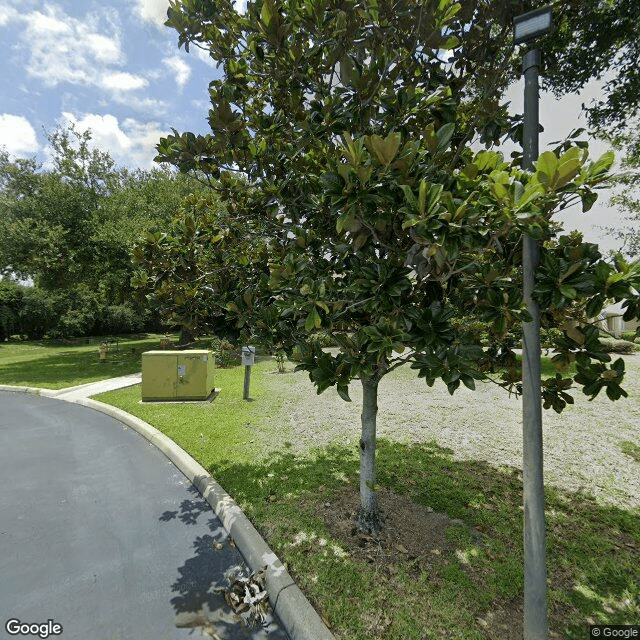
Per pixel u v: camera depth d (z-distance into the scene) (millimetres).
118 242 17109
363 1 2793
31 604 2793
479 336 3115
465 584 2869
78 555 3395
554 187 1731
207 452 5645
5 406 8969
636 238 11023
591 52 3836
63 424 7469
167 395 8945
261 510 3988
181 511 4191
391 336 2215
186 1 3199
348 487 4484
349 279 2787
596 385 2506
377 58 3080
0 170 19938
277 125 3418
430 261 2158
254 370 13523
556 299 1967
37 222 17344
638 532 3564
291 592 2783
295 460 5324
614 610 2662
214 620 2672
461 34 2951
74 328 31500
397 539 3434
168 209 21141
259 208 3680
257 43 3342
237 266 3902
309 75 3182
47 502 4367
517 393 3568
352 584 2887
